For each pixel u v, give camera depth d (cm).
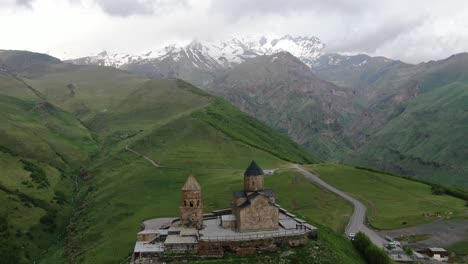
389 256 9638
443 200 15175
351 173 17712
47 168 17538
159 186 14912
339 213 12962
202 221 8644
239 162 18388
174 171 16488
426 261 9994
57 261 10581
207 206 11775
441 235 11588
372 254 9156
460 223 12412
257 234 7988
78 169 19300
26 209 13162
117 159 19412
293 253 7650
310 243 8125
